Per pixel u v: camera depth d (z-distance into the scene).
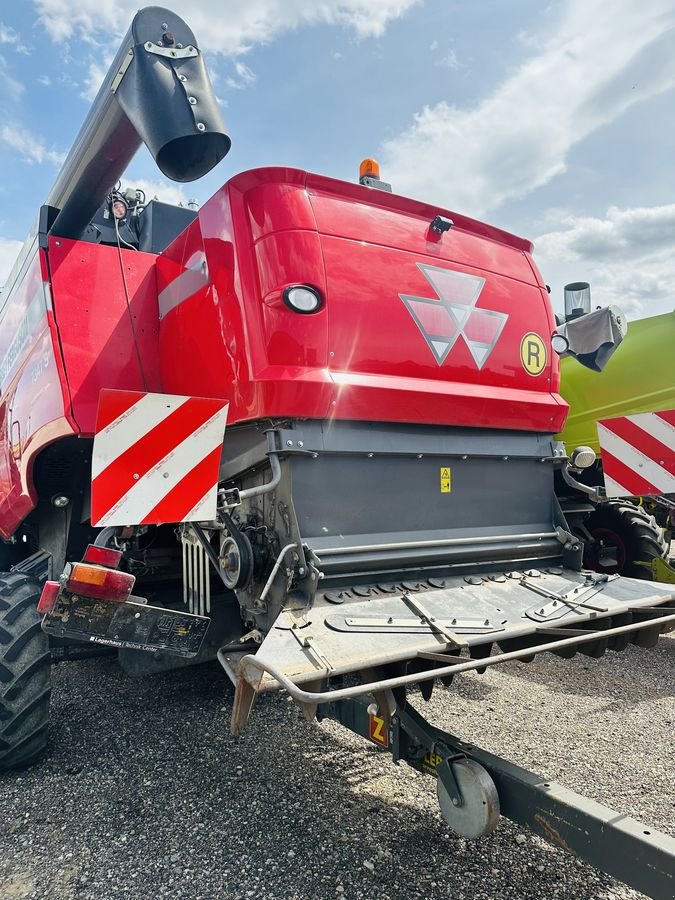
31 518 4.47
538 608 2.65
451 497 3.05
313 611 2.37
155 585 3.76
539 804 1.84
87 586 2.33
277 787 2.79
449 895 2.09
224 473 2.96
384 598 2.56
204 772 2.93
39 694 2.94
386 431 2.85
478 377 3.20
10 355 4.51
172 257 3.42
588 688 4.00
